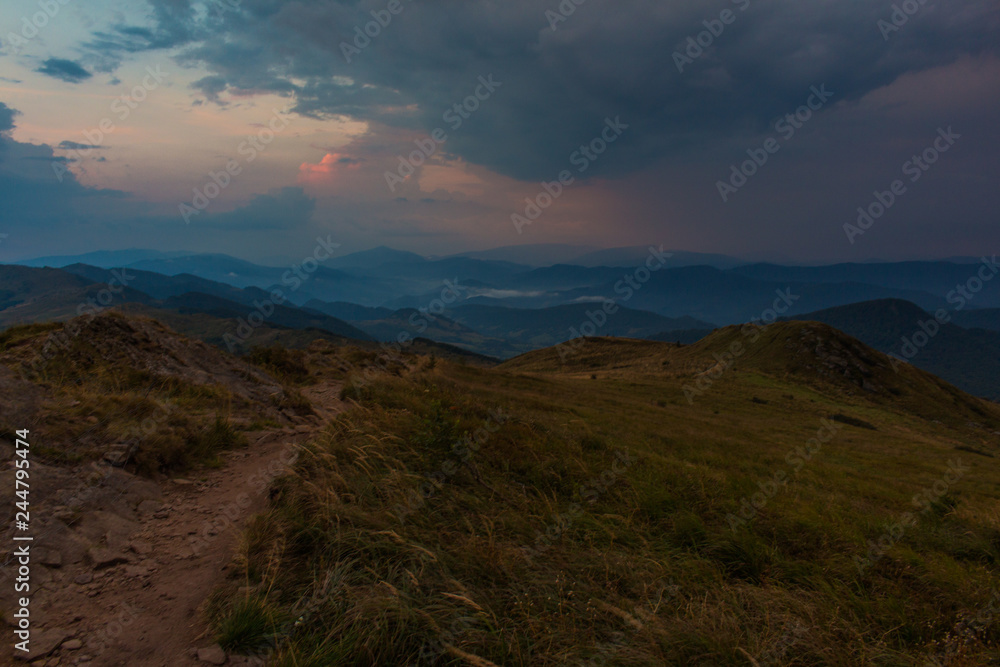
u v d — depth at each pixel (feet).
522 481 26.11
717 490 27.71
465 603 12.59
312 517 15.89
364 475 20.29
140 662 9.95
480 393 79.97
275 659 10.32
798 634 12.75
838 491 43.65
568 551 17.20
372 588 12.53
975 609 15.98
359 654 10.51
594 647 11.76
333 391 49.49
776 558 18.72
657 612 13.66
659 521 21.65
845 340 276.41
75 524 14.48
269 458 24.59
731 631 12.92
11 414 18.34
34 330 31.45
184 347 36.96
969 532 26.32
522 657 11.12
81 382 25.32
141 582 12.91
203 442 23.58
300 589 12.76
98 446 19.13
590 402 112.06
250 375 39.52
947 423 208.23
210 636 11.00
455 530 17.31
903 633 14.48
